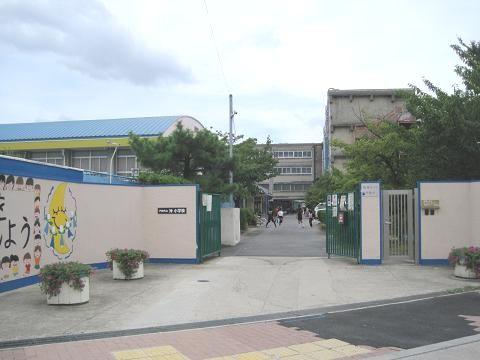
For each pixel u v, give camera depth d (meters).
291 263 16.09
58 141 37.50
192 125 42.75
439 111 17.16
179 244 16.30
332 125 55.59
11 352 6.79
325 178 51.44
